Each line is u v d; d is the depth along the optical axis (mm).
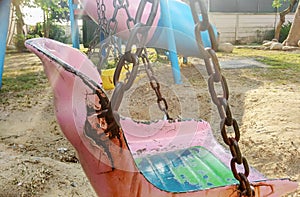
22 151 2846
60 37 10484
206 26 923
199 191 1154
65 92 1038
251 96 4035
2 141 3068
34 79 5727
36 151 2859
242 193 1045
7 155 2607
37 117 3732
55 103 1064
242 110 3666
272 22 13586
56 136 3213
